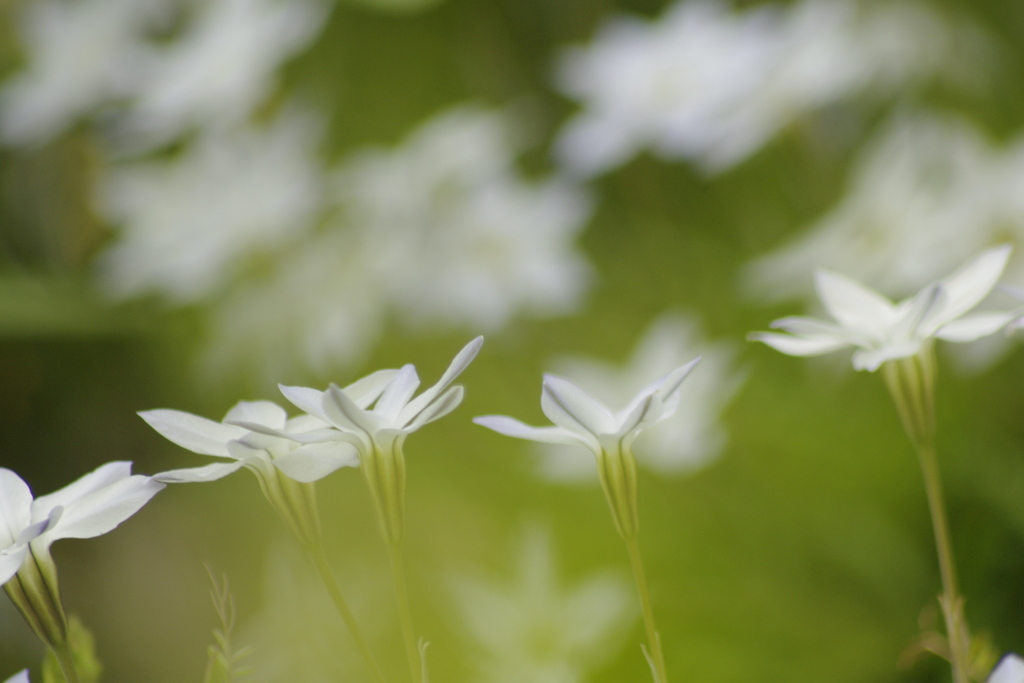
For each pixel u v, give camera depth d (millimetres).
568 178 1179
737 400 1092
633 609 918
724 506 1027
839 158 1133
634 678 915
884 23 1094
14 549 528
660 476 1037
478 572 973
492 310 1124
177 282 1149
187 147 1271
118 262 1176
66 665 540
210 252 1148
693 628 938
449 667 906
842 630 930
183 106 1197
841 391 1061
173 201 1183
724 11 1204
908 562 951
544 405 542
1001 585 919
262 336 1168
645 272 1255
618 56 1215
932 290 548
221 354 1201
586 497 1053
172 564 1216
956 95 1091
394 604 957
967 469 980
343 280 1146
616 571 976
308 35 1196
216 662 554
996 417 1000
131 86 1269
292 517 542
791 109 1086
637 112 1158
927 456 563
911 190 957
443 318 1150
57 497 541
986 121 1106
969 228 921
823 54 1078
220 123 1201
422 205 1157
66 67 1280
